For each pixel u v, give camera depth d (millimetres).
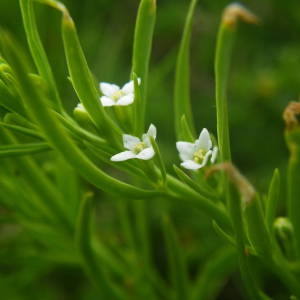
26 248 141
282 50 201
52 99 85
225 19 80
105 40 196
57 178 120
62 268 183
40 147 84
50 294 181
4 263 137
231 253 124
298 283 88
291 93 192
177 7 215
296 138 77
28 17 83
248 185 71
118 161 85
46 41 177
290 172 81
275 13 209
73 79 80
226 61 81
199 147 82
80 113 84
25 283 148
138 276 132
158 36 231
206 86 220
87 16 193
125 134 84
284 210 174
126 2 225
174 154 184
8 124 84
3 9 181
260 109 197
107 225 169
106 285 115
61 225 122
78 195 122
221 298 190
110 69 189
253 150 197
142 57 87
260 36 211
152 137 80
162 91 205
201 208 87
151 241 188
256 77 197
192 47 227
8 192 119
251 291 87
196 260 168
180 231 170
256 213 78
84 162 76
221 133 80
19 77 69
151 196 84
